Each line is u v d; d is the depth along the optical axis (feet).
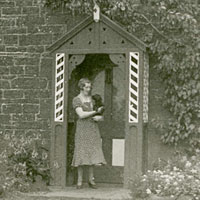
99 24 36.37
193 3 37.52
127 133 36.04
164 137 37.32
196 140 36.88
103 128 38.65
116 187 37.11
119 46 36.14
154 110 37.60
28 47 39.14
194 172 33.91
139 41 35.73
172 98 37.11
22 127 39.09
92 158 35.50
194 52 36.65
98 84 38.68
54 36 38.86
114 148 38.50
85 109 35.76
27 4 39.19
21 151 37.04
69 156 37.45
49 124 38.73
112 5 36.88
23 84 39.17
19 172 35.83
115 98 38.47
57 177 36.76
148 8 37.76
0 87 39.34
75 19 38.60
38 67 38.99
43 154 36.99
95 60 38.60
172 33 37.37
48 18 38.93
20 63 39.22
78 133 35.73
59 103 36.91
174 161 36.60
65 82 36.76
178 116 37.14
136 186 33.68
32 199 33.81
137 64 35.96
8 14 39.40
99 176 38.65
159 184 33.58
